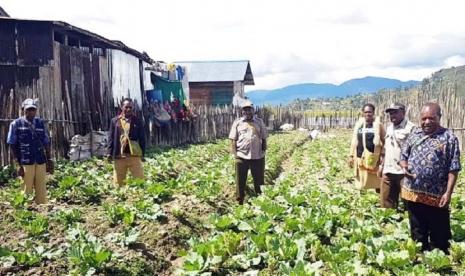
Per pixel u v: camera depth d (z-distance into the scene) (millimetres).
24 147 9914
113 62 19938
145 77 25047
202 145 26719
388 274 6613
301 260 6770
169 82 27547
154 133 23938
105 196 11008
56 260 6996
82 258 6781
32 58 14602
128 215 8758
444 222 7133
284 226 8844
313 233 8469
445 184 6945
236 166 11953
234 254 7766
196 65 46656
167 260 7984
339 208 10094
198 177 14320
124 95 21094
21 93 13703
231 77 44625
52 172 10570
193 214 9945
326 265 7070
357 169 11406
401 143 9539
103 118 18109
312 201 10977
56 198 10719
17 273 6566
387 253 7039
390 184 9750
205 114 31781
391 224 9273
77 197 10844
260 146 11961
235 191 13039
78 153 15773
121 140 11414
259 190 12117
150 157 19391
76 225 8312
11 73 14281
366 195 11383
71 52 16281
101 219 8859
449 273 6781
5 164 13031
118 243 7789
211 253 7457
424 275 6320
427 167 6926
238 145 11914
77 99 16391
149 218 9000
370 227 8625
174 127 26328
